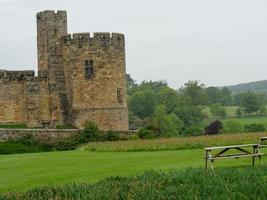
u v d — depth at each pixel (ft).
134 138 234.38
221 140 182.91
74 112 255.91
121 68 260.01
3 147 220.84
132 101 570.46
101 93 255.29
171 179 92.32
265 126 490.90
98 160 146.10
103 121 255.09
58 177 113.39
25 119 257.14
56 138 234.79
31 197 82.89
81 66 255.29
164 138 216.33
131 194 81.35
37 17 269.03
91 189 86.22
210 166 111.34
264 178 90.22
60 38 263.70
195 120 533.55
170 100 556.92
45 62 265.75
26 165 142.51
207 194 80.02
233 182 87.15
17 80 256.52
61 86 262.67
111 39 256.73
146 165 126.31
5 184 107.45
